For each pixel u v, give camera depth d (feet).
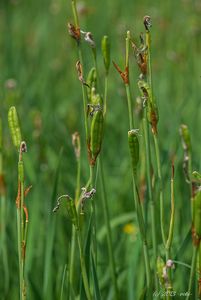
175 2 9.16
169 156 4.33
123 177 4.94
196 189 2.80
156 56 7.59
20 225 2.88
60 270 3.70
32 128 5.41
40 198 4.33
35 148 4.94
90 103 3.06
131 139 2.89
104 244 4.14
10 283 3.78
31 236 3.84
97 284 3.04
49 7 10.03
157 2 9.59
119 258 4.06
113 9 9.63
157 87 6.38
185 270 3.51
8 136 4.99
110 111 6.24
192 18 7.50
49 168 4.80
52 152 5.09
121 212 4.52
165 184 4.28
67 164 4.86
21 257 2.89
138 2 9.79
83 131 5.50
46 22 9.23
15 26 9.69
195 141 4.93
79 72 2.98
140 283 3.64
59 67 7.77
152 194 3.10
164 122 5.61
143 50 2.98
